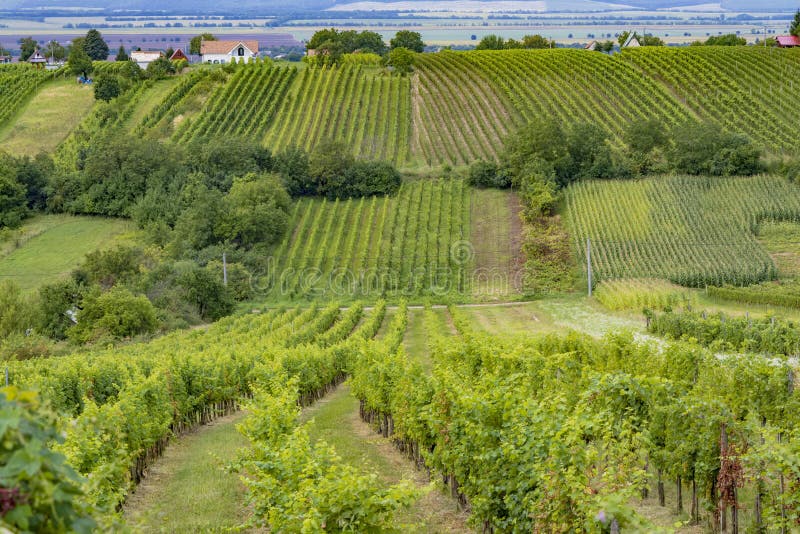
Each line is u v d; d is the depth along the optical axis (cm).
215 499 1642
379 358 2608
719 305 4784
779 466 1175
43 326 5072
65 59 14838
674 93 9225
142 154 7906
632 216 6519
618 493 984
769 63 9531
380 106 9875
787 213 6269
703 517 1430
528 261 6169
